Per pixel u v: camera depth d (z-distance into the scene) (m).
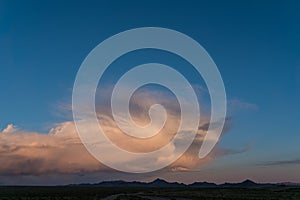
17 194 132.25
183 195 128.75
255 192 141.62
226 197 111.50
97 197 114.81
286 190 143.25
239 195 122.12
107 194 140.00
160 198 111.38
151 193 155.50
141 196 124.00
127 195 132.50
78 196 119.25
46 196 119.06
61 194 132.88
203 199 104.12
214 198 105.94
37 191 170.88
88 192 158.12
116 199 104.50
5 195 123.25
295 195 116.12
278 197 108.75
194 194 136.25
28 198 108.06
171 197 115.69
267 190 153.25
